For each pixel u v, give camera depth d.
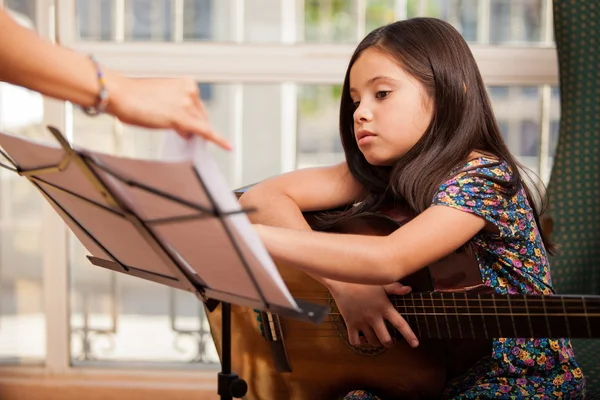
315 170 1.69
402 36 1.49
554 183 2.00
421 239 1.33
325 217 1.62
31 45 1.11
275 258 1.32
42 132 2.47
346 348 1.56
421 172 1.45
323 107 2.55
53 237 2.47
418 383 1.51
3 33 1.10
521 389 1.43
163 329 2.58
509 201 1.43
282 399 1.62
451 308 1.40
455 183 1.39
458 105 1.48
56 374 2.48
